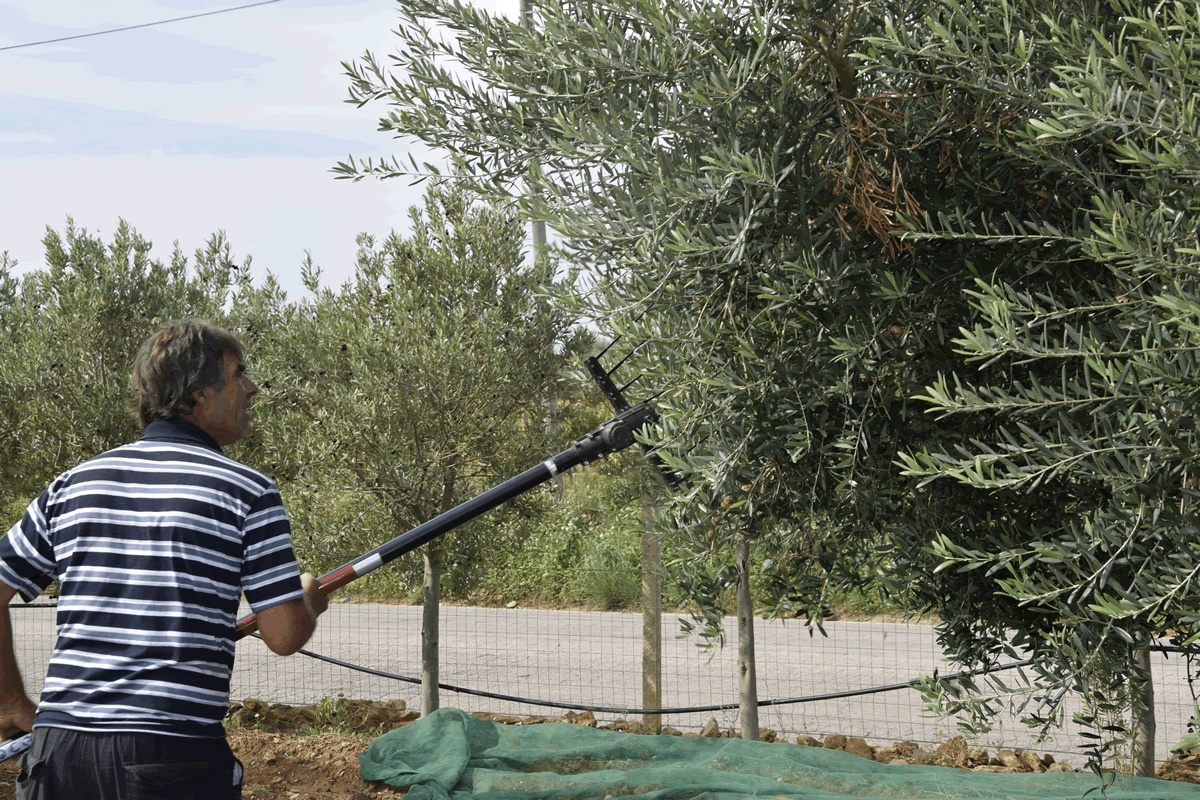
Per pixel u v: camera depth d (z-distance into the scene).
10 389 6.19
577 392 5.44
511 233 5.66
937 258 2.72
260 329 6.55
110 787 2.03
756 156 2.57
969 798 4.25
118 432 6.21
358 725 6.84
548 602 12.45
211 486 2.19
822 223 2.69
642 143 2.66
